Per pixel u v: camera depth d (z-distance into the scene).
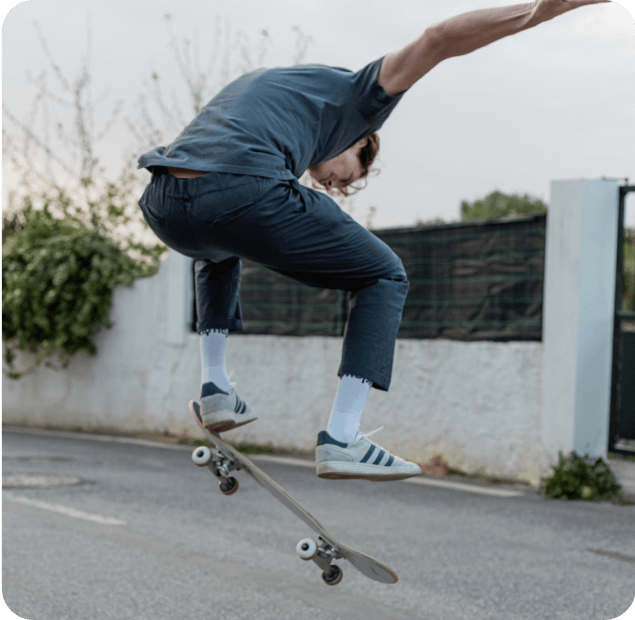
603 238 6.89
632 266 7.54
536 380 7.14
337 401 2.56
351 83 2.52
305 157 2.47
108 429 11.18
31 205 13.66
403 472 2.55
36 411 12.05
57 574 4.42
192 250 2.56
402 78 2.43
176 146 2.42
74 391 11.56
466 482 7.32
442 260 8.04
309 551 2.88
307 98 2.46
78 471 7.75
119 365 11.05
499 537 5.30
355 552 2.82
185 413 10.32
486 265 7.66
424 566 4.64
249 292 9.77
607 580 4.39
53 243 11.46
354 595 4.13
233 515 5.92
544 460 7.04
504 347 7.39
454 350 7.79
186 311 10.38
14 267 11.66
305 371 9.06
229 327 2.88
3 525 5.49
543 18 2.15
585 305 6.82
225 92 2.48
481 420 7.55
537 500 6.52
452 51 2.33
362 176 3.03
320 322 9.07
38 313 11.28
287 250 2.40
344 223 2.45
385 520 5.77
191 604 3.96
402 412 8.19
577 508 6.21
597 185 6.85
